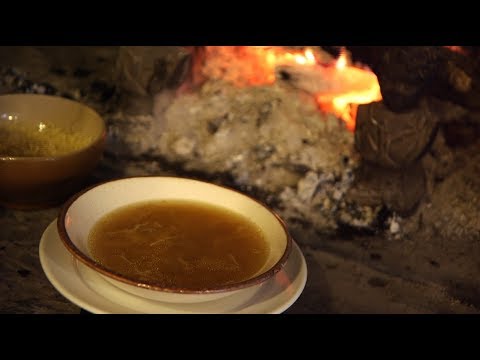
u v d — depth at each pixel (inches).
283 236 28.0
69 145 34.8
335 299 32.0
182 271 26.2
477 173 39.2
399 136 35.9
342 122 41.9
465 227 37.7
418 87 35.1
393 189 37.6
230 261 27.2
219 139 41.4
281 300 26.2
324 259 34.7
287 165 40.4
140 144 41.2
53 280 25.2
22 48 47.9
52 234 27.5
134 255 26.7
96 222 28.0
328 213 37.8
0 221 33.2
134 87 41.1
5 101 35.5
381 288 33.2
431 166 39.4
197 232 28.6
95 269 24.4
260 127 42.0
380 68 35.4
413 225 37.7
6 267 30.6
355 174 39.2
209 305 25.6
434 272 34.9
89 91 45.1
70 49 48.7
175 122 42.3
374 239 36.7
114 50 49.4
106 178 38.2
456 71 38.6
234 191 30.5
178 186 30.5
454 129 39.9
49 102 36.2
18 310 28.4
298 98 42.8
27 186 32.1
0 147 34.0
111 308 24.8
